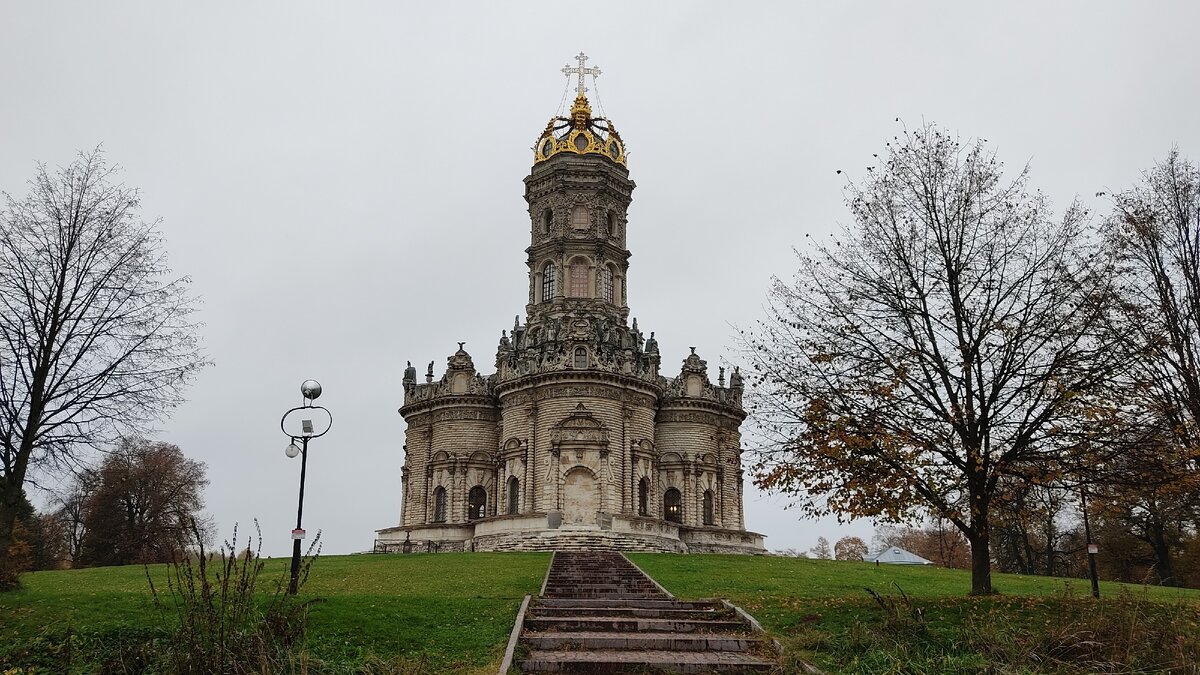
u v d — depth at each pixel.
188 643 19.61
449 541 88.56
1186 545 80.94
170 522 94.81
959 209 34.22
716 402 96.06
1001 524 33.97
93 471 40.06
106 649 22.70
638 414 88.00
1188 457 29.48
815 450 31.59
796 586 40.97
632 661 22.02
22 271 36.78
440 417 94.38
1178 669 20.27
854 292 34.47
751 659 22.45
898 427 31.61
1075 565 96.62
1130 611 23.52
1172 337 32.06
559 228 100.25
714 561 59.66
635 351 93.88
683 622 26.47
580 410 83.75
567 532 79.62
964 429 31.44
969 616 25.33
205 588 19.33
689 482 92.19
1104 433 30.58
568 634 25.05
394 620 26.53
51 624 25.00
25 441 34.94
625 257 102.81
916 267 34.22
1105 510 32.28
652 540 82.25
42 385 35.75
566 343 86.88
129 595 30.69
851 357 33.28
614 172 103.06
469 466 92.06
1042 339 31.73
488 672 20.94
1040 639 22.19
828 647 23.50
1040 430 31.78
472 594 35.62
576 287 99.00
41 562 91.88
